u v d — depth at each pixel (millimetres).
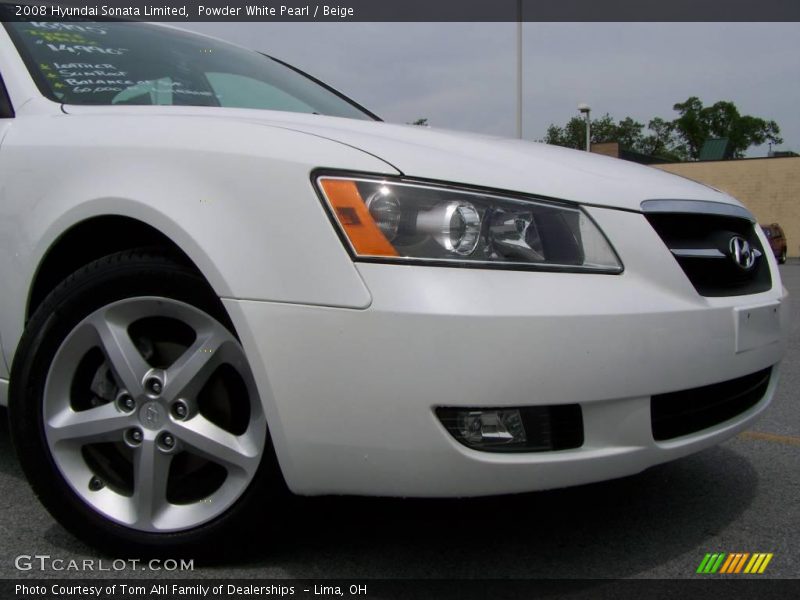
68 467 2035
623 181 2068
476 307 1652
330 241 1690
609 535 2199
